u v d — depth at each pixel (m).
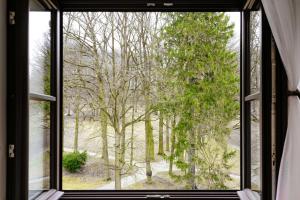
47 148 2.23
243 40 2.37
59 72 2.37
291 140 1.58
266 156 1.68
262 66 1.71
